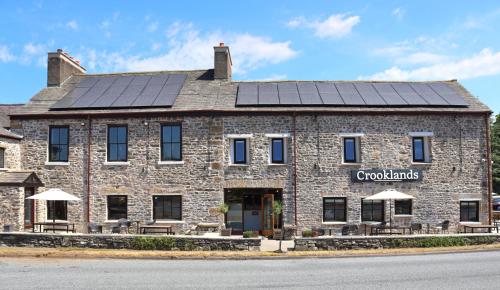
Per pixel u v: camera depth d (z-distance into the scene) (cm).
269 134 2152
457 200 2161
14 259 1554
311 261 1536
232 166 2141
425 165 2167
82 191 2166
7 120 2469
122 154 2189
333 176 2147
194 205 2128
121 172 2159
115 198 2173
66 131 2206
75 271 1328
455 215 2156
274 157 2177
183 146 2152
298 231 2123
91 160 2172
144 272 1316
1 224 1995
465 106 2195
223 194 2139
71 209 2161
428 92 2353
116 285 1129
